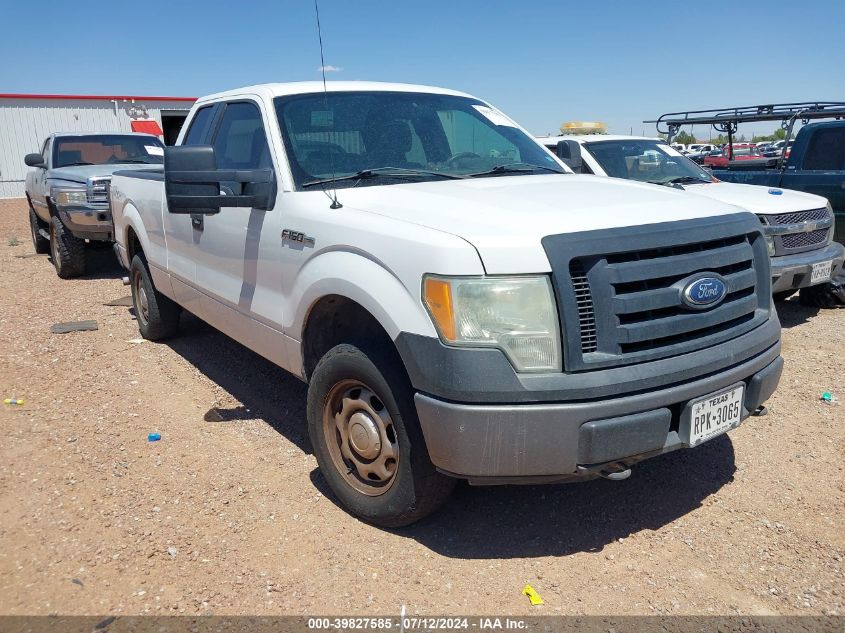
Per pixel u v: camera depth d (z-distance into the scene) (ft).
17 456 13.70
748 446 13.98
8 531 11.12
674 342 9.96
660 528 11.17
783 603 9.37
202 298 16.17
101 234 31.07
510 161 14.82
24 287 30.48
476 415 9.10
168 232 17.67
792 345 20.51
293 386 17.37
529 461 9.21
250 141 14.28
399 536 10.96
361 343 10.68
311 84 14.66
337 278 10.80
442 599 9.47
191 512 11.64
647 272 9.59
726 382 10.30
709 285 10.06
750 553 10.48
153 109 99.19
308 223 11.75
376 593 9.59
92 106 95.30
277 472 13.01
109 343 21.36
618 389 9.22
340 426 11.41
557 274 9.12
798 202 22.98
